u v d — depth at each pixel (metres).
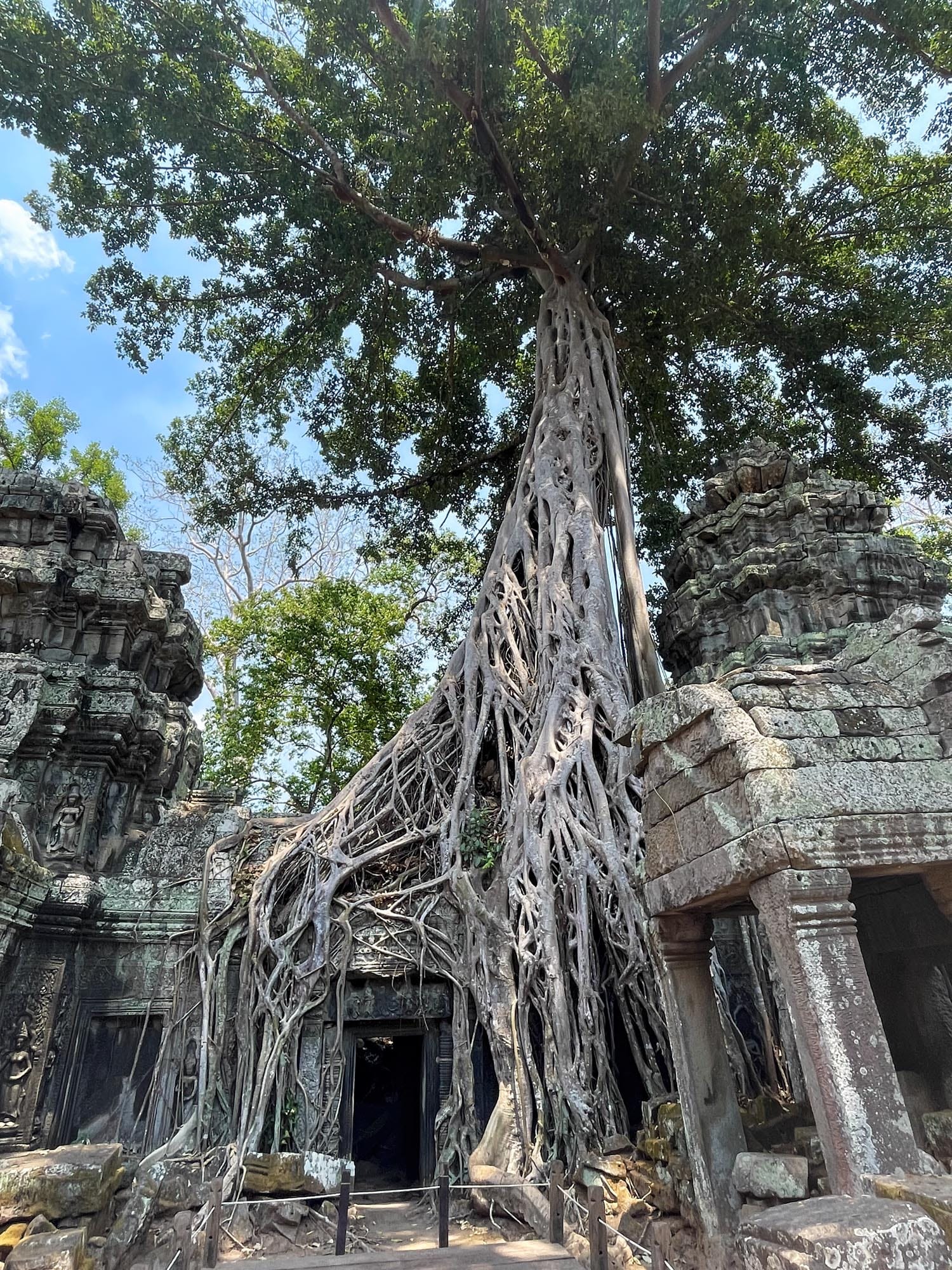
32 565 9.98
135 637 10.73
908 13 10.82
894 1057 5.08
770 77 12.07
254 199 14.26
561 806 8.30
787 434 16.45
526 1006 7.60
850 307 14.76
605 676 9.35
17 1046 8.03
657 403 16.64
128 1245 5.38
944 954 4.90
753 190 13.88
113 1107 8.38
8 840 7.84
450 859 9.21
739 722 4.11
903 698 4.32
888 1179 3.04
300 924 9.02
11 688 9.16
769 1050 6.75
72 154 12.67
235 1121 8.02
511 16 11.89
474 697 10.77
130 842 9.91
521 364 18.23
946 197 14.58
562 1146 6.59
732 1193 4.25
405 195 13.87
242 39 12.67
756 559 10.82
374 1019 8.71
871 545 10.51
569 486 11.90
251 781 19.02
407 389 18.33
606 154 11.63
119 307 15.27
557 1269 4.91
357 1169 11.07
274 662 18.58
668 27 11.86
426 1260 5.20
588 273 14.82
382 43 12.56
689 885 4.36
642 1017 7.18
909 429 15.49
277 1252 6.21
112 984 8.87
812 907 3.63
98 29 11.99
